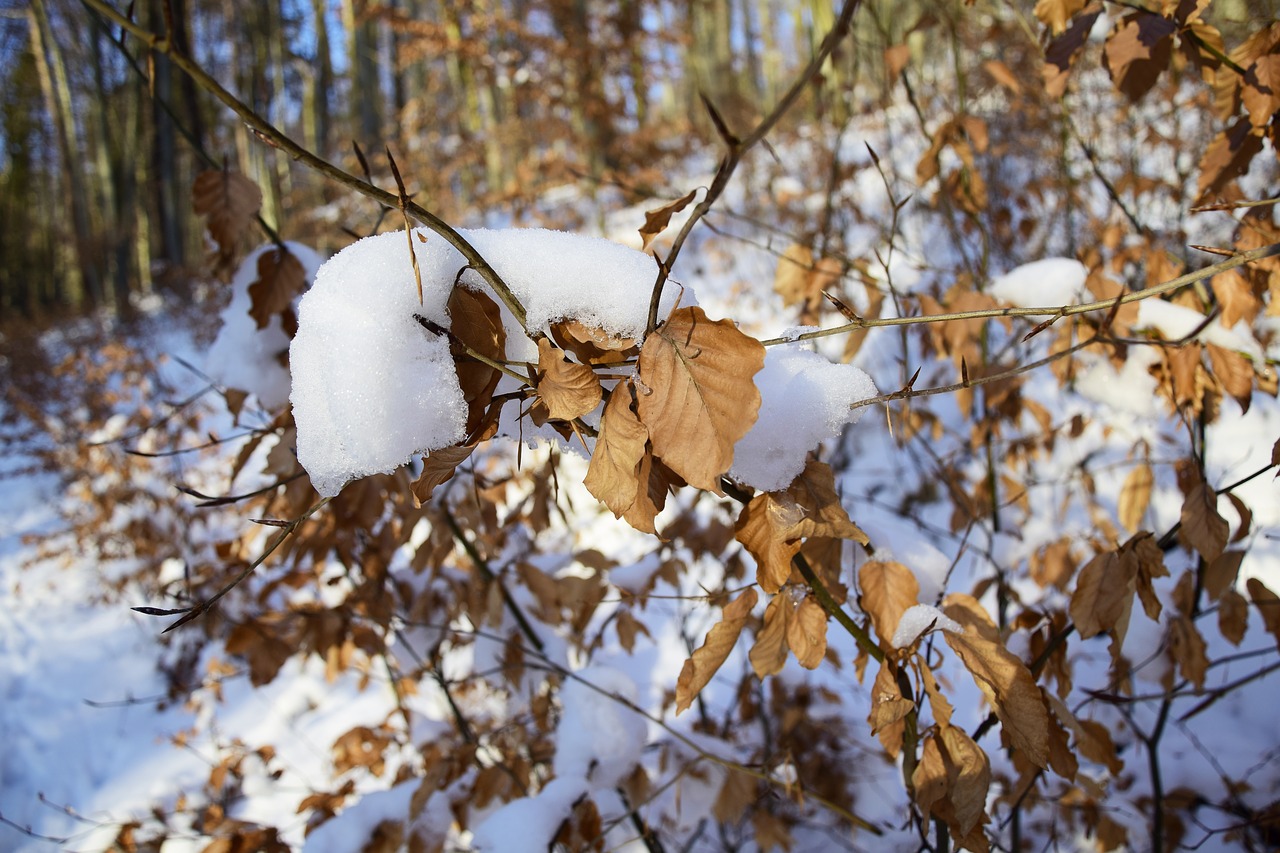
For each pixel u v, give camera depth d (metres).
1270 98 1.18
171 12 0.61
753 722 2.56
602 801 1.60
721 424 0.63
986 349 2.15
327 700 3.69
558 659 1.94
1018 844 1.78
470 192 7.99
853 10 0.45
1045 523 2.35
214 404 6.59
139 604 4.76
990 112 3.83
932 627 0.95
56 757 3.75
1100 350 1.51
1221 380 1.33
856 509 3.45
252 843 1.69
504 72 8.54
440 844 1.65
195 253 17.66
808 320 1.75
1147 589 1.07
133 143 15.73
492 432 0.76
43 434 7.53
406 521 1.63
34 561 5.27
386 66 14.07
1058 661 1.25
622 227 6.01
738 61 13.46
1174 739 2.35
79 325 12.66
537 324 0.72
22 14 13.96
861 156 5.46
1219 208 0.97
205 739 3.65
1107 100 3.77
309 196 6.87
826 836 2.37
